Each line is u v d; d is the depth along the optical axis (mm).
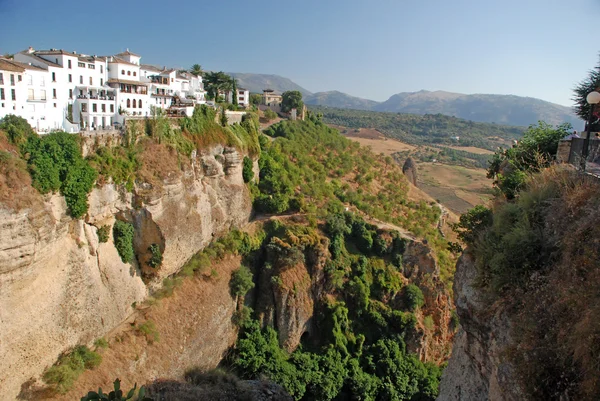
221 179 61406
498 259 19844
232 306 55094
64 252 35875
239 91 111062
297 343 57844
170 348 44094
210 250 56531
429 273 66312
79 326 36938
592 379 13453
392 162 108250
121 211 43344
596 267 15680
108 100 57594
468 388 23328
